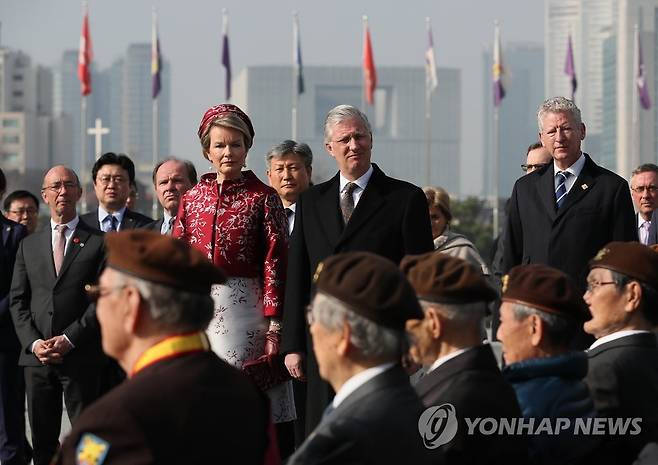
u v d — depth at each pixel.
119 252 6.54
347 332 6.71
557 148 12.20
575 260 12.07
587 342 11.48
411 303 6.78
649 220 16.39
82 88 63.19
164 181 15.42
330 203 11.03
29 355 14.19
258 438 6.76
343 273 6.78
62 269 14.25
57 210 14.41
